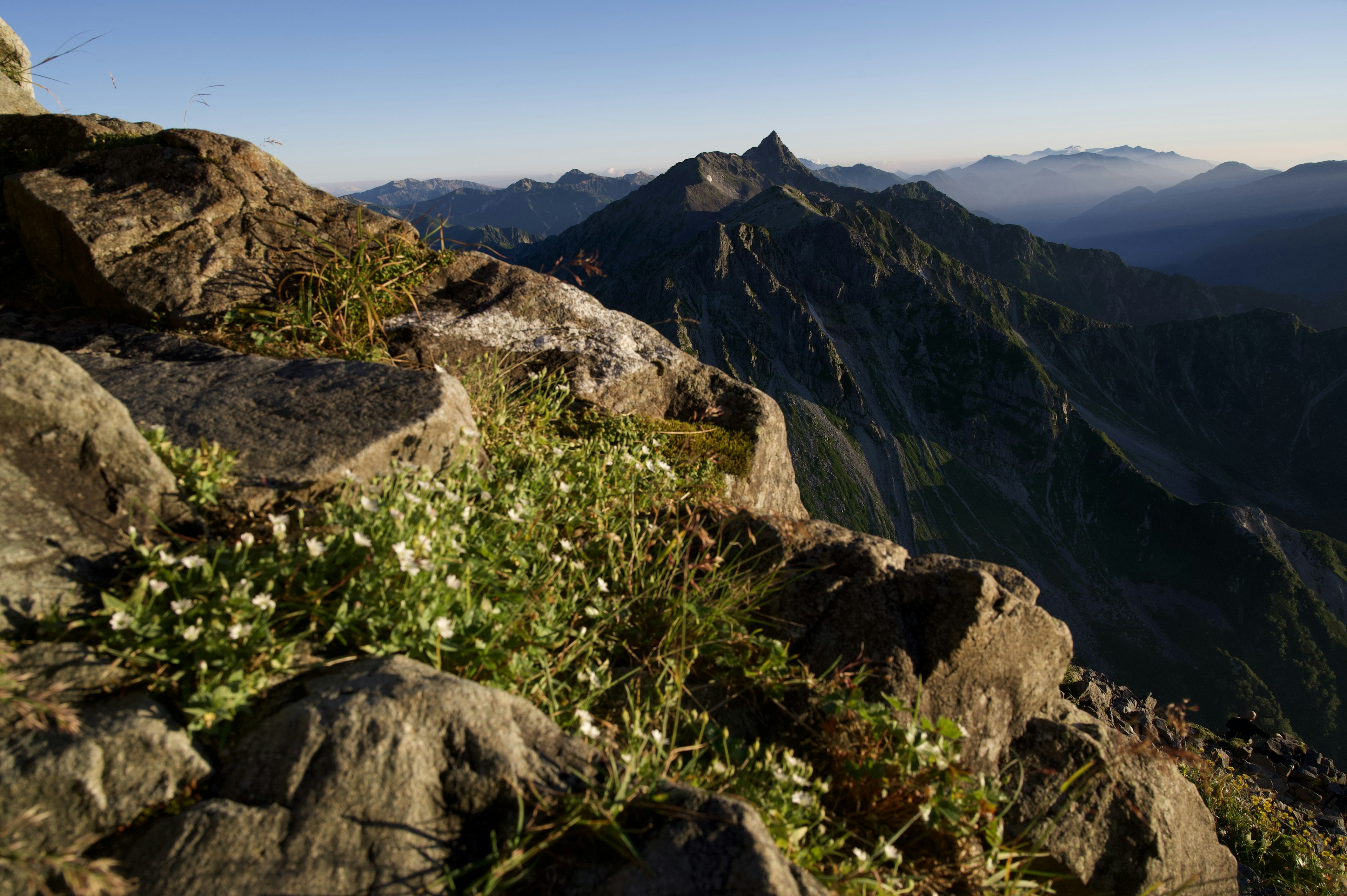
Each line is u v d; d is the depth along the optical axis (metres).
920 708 3.98
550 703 3.12
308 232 6.74
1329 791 10.63
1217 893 4.70
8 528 2.49
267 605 2.51
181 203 6.37
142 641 2.41
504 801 2.31
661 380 7.40
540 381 6.39
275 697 2.49
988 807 3.39
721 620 4.04
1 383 2.63
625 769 2.57
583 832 2.29
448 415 4.36
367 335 6.29
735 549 4.63
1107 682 11.38
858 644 4.18
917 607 4.32
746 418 7.32
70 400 2.79
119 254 5.92
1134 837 4.23
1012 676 4.38
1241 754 11.19
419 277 7.01
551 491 4.40
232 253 6.33
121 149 6.75
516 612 3.19
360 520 3.11
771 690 3.85
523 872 2.16
